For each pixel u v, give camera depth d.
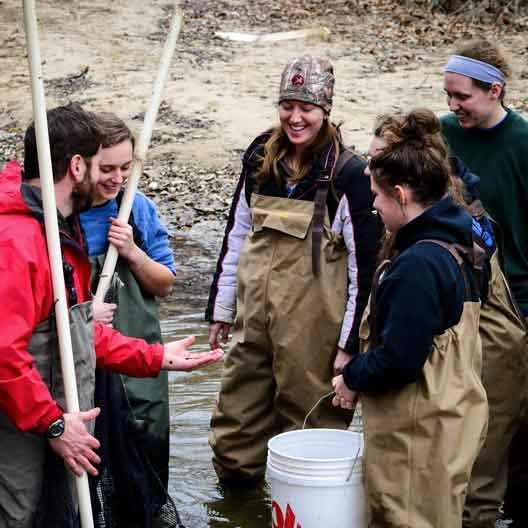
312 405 6.72
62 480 5.26
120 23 23.59
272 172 6.70
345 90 19.67
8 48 22.75
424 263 5.22
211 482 7.39
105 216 6.36
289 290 6.63
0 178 5.26
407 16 24.25
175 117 18.89
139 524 6.14
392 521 5.35
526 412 6.73
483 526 6.57
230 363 7.01
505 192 6.78
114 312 6.36
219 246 14.16
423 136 5.38
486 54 6.69
